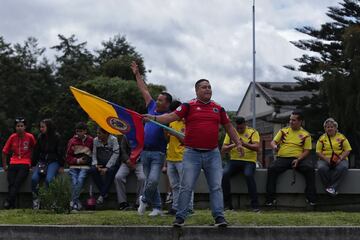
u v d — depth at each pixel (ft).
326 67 153.79
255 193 36.58
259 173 38.70
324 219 29.01
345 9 160.45
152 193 30.42
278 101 177.06
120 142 38.81
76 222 28.43
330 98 144.77
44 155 38.75
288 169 37.99
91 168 38.45
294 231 26.58
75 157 38.11
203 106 26.43
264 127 218.59
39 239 27.40
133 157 30.30
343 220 28.73
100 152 38.55
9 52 251.80
